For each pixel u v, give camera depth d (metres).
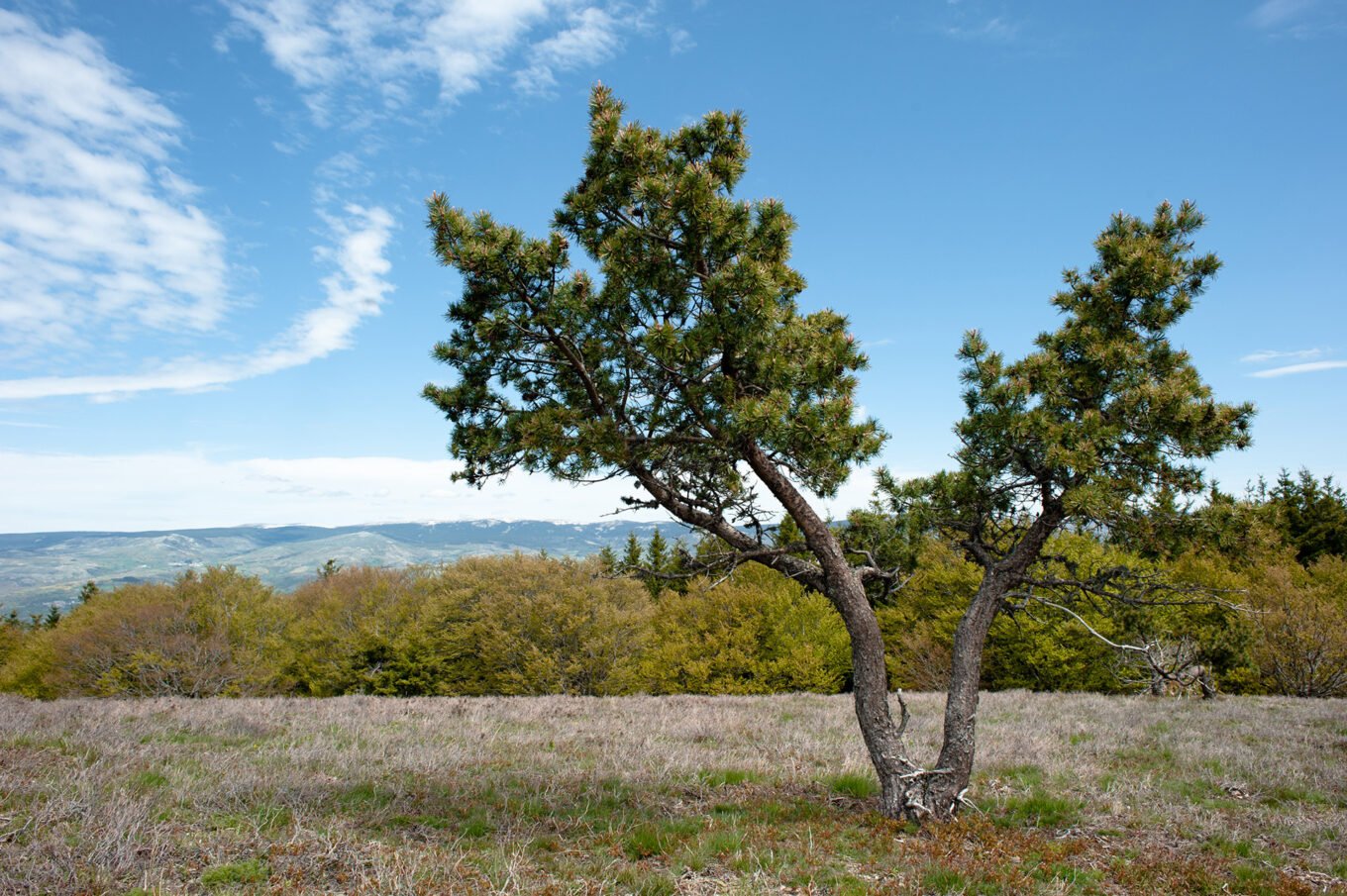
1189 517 8.18
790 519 10.03
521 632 40.53
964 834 7.34
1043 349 9.16
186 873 5.72
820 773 10.30
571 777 9.59
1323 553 36.84
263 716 14.59
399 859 6.02
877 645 8.34
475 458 8.03
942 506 9.40
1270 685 25.55
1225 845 7.32
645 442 8.15
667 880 5.94
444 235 7.23
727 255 8.08
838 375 8.17
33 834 6.22
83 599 70.25
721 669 37.75
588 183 8.37
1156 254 8.62
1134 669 22.80
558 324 7.35
